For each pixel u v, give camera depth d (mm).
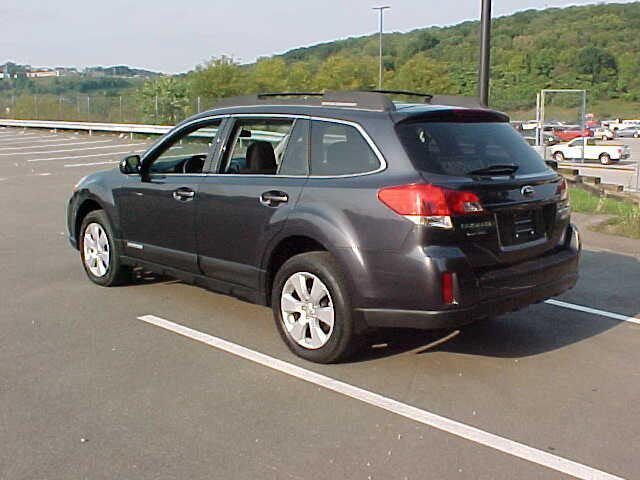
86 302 6438
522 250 4734
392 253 4449
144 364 4922
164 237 6113
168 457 3635
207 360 5000
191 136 6102
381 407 4250
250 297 5477
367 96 4910
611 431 3979
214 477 3441
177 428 3957
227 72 46906
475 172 4598
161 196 6062
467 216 4414
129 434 3885
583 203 12805
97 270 6973
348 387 4543
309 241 5039
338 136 4922
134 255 6504
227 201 5465
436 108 4898
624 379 4762
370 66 54875
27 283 7117
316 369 4844
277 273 5113
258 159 5406
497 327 5859
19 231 10164
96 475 3457
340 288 4688
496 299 4570
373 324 4613
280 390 4488
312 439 3834
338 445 3770
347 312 4688
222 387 4531
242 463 3576
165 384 4578
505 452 3715
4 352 5148
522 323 5996
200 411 4176
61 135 35531
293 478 3434
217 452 3689
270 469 3516
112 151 26188
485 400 4375
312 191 4914
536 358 5133
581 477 3475
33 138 33375
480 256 4488
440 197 4344
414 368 4887
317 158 5016
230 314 6090
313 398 4371
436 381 4668
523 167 4945
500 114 5258
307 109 5188
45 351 5176
